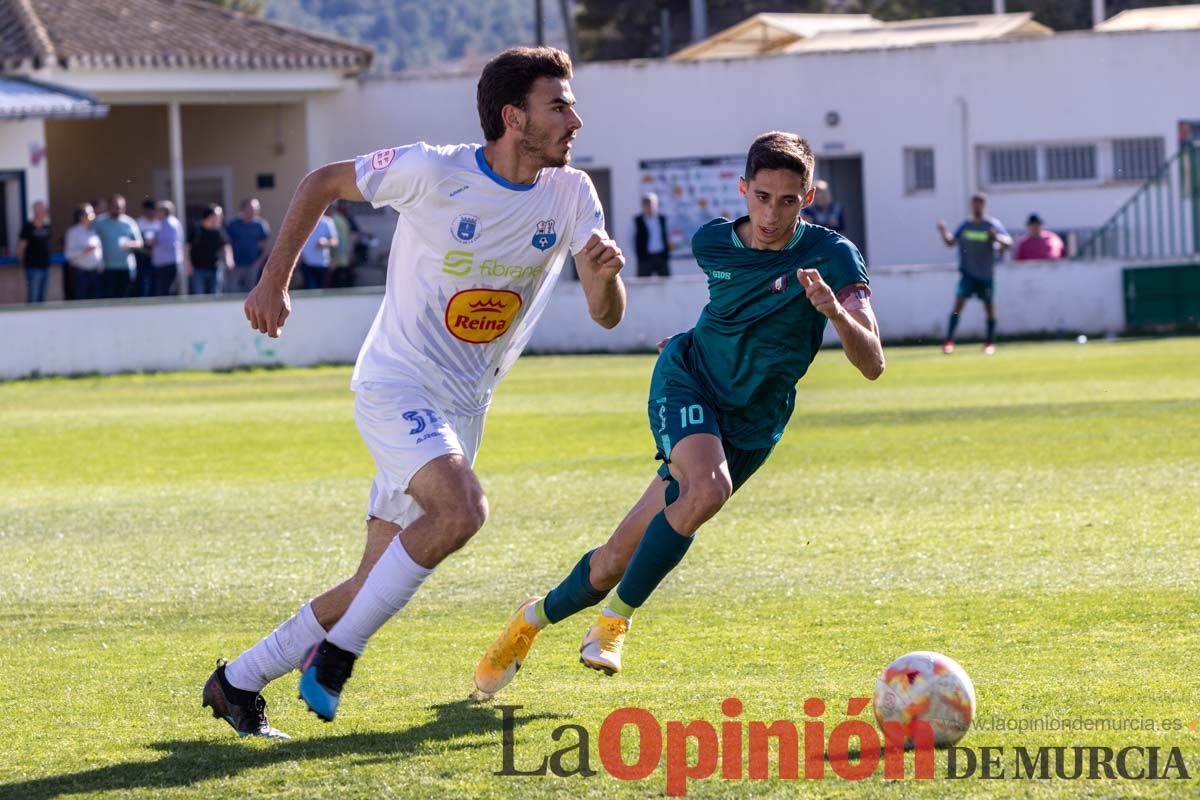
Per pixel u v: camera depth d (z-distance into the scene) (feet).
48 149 271.49
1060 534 57.62
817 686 37.22
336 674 33.01
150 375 164.45
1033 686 36.29
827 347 184.03
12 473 87.97
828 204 208.23
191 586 54.03
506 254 35.27
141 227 197.67
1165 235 228.43
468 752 32.48
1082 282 191.83
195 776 31.19
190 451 96.43
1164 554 52.75
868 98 239.91
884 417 102.53
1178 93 228.43
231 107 266.16
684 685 37.88
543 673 40.24
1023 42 233.35
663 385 37.88
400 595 33.01
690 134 246.47
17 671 41.65
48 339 163.63
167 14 253.65
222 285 212.43
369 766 31.60
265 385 148.77
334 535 64.34
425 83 259.39
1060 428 91.91
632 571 35.58
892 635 42.80
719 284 37.32
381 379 35.42
